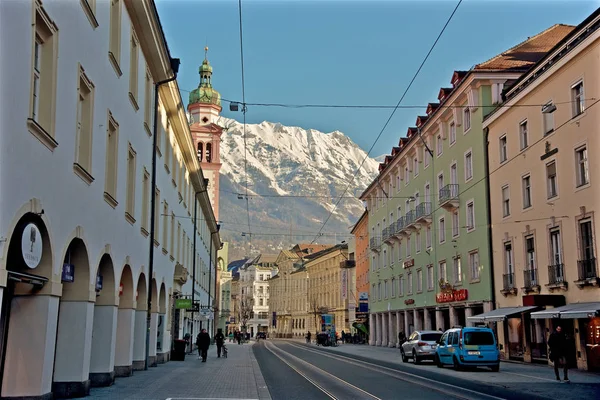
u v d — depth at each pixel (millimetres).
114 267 18219
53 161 12289
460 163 39531
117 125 18328
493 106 35844
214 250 74562
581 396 15789
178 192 35406
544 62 28828
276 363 32969
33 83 11305
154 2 20750
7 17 9703
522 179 31234
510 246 32688
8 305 12086
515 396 15828
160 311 30094
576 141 26188
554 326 27469
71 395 14734
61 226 12914
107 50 16859
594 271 24766
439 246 43719
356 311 73750
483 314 32500
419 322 48969
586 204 25422
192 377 22125
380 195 63219
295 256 127062
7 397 11945
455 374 24000
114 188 18078
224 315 108625
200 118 82562
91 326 15609
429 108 46219
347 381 21047
